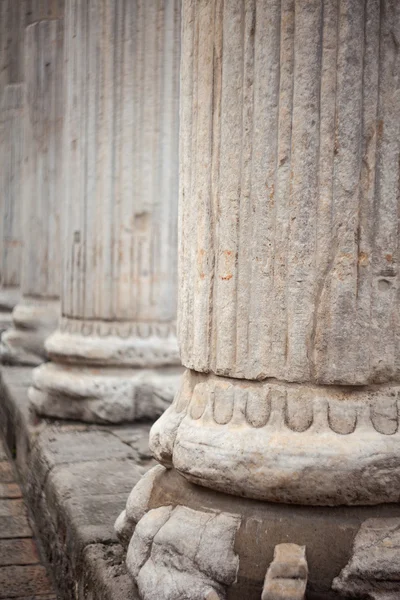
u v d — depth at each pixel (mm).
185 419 3729
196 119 3715
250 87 3469
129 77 7027
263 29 3420
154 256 7117
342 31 3326
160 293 7121
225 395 3598
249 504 3482
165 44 6988
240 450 3420
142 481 4074
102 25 7039
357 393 3453
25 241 10812
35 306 10703
